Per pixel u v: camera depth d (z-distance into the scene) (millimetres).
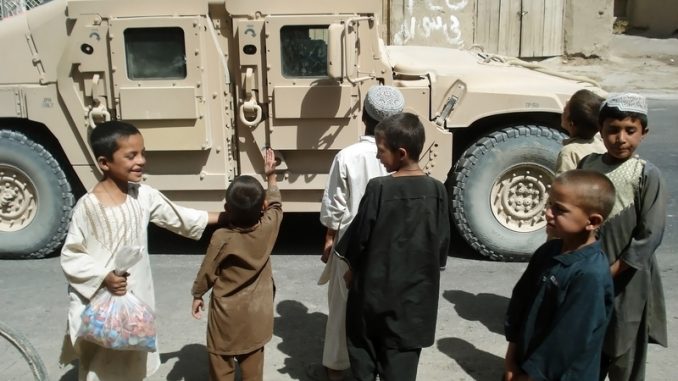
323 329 4574
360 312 3197
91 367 3203
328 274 3842
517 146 5469
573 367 2553
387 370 3188
